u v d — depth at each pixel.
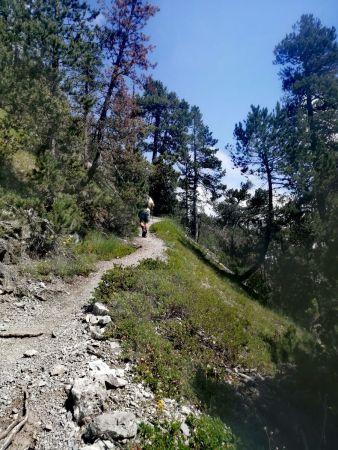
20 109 16.77
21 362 6.70
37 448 4.74
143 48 19.84
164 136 44.97
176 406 6.32
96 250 14.88
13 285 9.79
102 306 9.02
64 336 7.81
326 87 28.47
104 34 20.50
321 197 9.23
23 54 19.25
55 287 10.48
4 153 17.02
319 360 7.55
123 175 23.03
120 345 7.69
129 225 19.31
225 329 11.34
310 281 8.26
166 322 9.67
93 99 19.61
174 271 14.13
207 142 43.41
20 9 28.16
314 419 7.10
